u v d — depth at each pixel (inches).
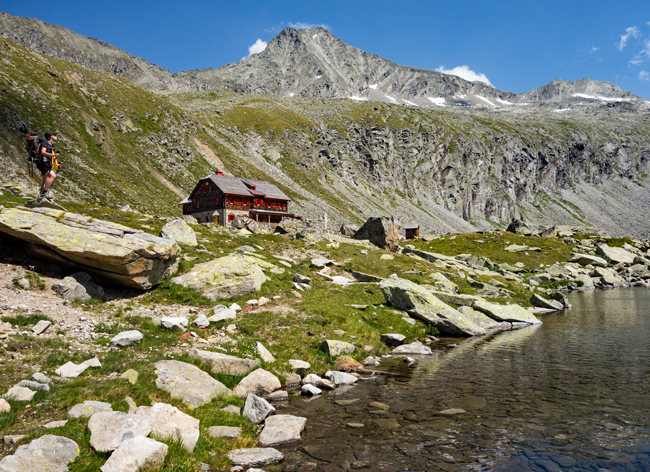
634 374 646.5
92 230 772.6
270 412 457.7
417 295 1111.6
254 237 1679.4
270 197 3882.9
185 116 7687.0
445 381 612.4
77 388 413.4
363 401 515.8
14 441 300.4
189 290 877.8
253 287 958.4
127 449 296.7
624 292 2257.6
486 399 523.8
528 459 354.0
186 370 495.5
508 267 2674.7
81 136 5128.0
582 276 2679.6
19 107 4694.9
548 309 1536.7
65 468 279.9
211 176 3750.0
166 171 5821.9
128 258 735.1
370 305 1067.3
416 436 404.8
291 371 616.1
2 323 553.9
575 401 514.3
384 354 807.7
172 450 328.2
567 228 4741.6
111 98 6628.9
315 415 463.8
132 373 460.4
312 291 1118.4
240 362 566.9
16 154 3846.0
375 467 339.0
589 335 1023.0
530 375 646.5
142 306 775.1
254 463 341.1
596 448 376.2
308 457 357.7
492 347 887.1
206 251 1192.2
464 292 1571.1
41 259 769.6
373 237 2389.3
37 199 985.5
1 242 766.5
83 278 754.8
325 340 730.2
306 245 1737.2
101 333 616.1
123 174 4970.5
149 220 1514.5
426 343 930.7
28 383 399.2
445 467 339.0
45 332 567.8
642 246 3823.8
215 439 374.6
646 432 413.1
